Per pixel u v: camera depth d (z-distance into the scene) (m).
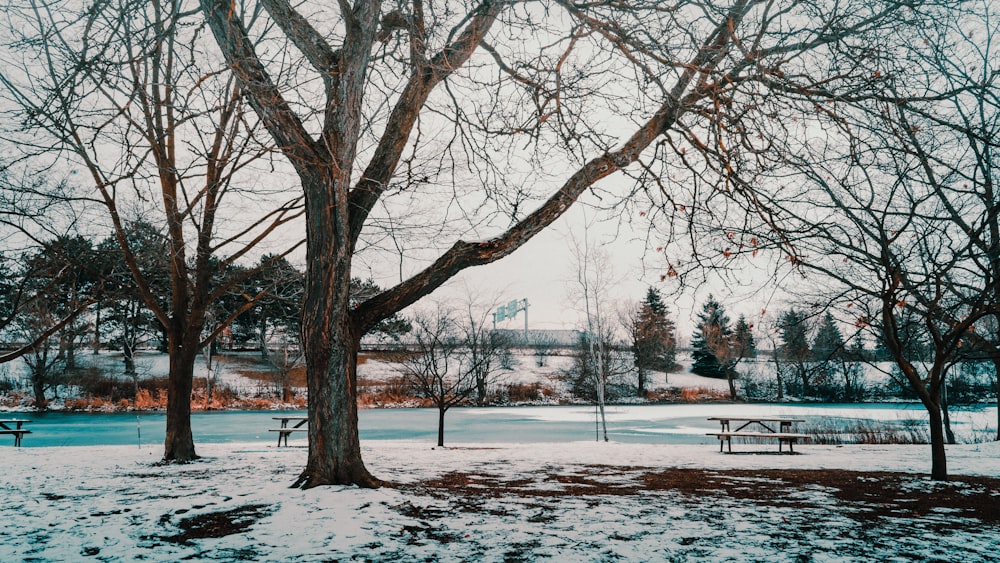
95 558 5.38
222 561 5.27
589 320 26.62
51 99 7.41
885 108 8.99
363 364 53.91
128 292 14.16
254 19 12.20
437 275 9.45
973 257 10.10
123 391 43.00
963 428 26.30
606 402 50.53
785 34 8.08
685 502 8.11
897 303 10.31
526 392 50.12
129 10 7.43
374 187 9.51
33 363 40.25
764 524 6.79
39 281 16.34
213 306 21.12
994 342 14.97
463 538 6.05
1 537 6.09
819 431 25.30
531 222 9.67
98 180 12.08
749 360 57.53
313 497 7.92
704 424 29.73
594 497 8.41
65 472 11.01
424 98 9.39
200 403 41.47
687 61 8.97
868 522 6.95
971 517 7.29
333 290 8.89
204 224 14.04
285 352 43.72
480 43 9.32
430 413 37.28
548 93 8.66
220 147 12.45
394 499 7.93
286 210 13.42
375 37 9.10
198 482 9.49
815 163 9.87
